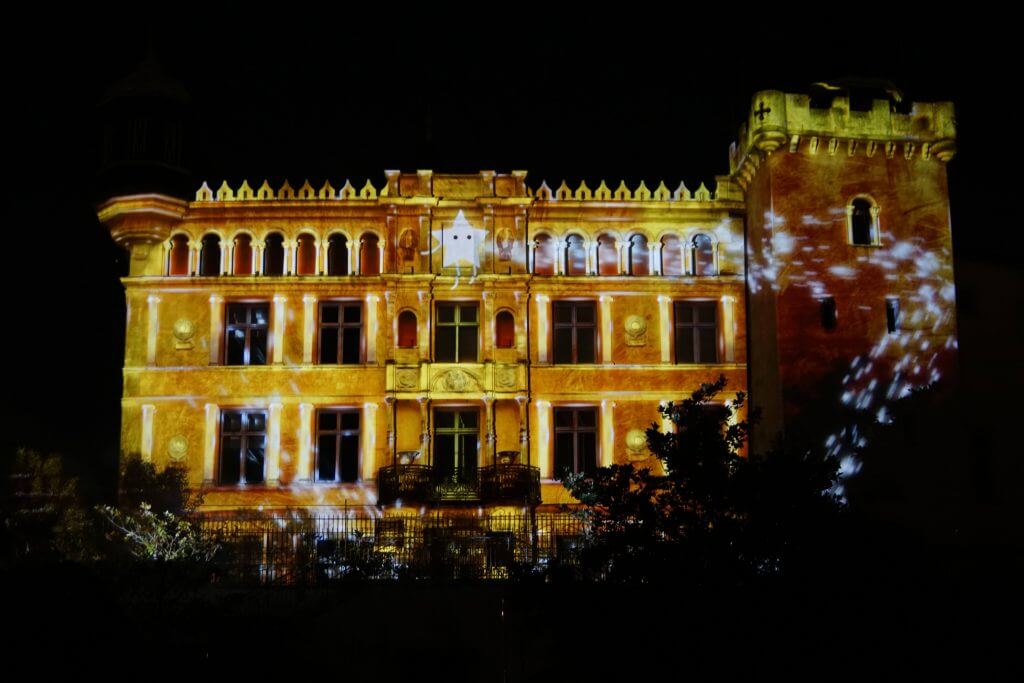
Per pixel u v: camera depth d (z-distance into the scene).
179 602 20.83
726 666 14.64
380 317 32.91
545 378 32.84
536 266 33.66
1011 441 33.72
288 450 32.19
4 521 25.81
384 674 21.61
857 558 15.02
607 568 16.36
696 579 14.92
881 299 31.66
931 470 30.84
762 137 31.59
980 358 34.06
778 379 30.86
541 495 32.09
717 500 15.27
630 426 32.72
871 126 32.16
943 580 16.97
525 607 16.08
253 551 30.08
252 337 33.06
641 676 14.85
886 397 31.12
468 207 33.56
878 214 32.16
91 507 34.59
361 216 33.50
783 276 31.39
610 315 33.25
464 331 33.38
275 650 18.03
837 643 14.77
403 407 32.56
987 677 15.71
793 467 15.18
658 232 33.94
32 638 14.01
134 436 32.06
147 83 32.88
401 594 23.70
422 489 31.03
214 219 33.31
